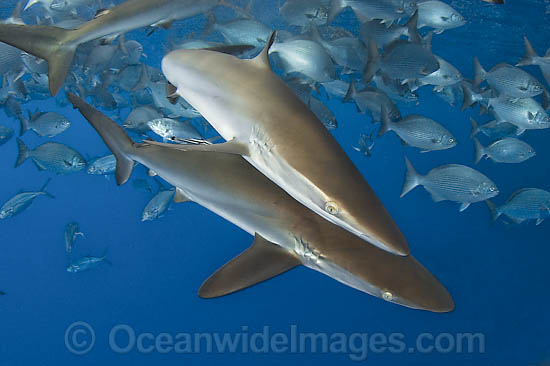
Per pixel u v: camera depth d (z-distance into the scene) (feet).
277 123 4.50
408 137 19.35
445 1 33.35
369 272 5.20
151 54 44.68
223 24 18.39
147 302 22.90
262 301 23.75
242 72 4.98
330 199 4.00
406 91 21.42
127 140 7.88
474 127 22.07
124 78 20.20
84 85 26.40
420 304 4.99
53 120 21.47
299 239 5.64
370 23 18.56
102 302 22.74
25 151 20.22
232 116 4.85
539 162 43.50
